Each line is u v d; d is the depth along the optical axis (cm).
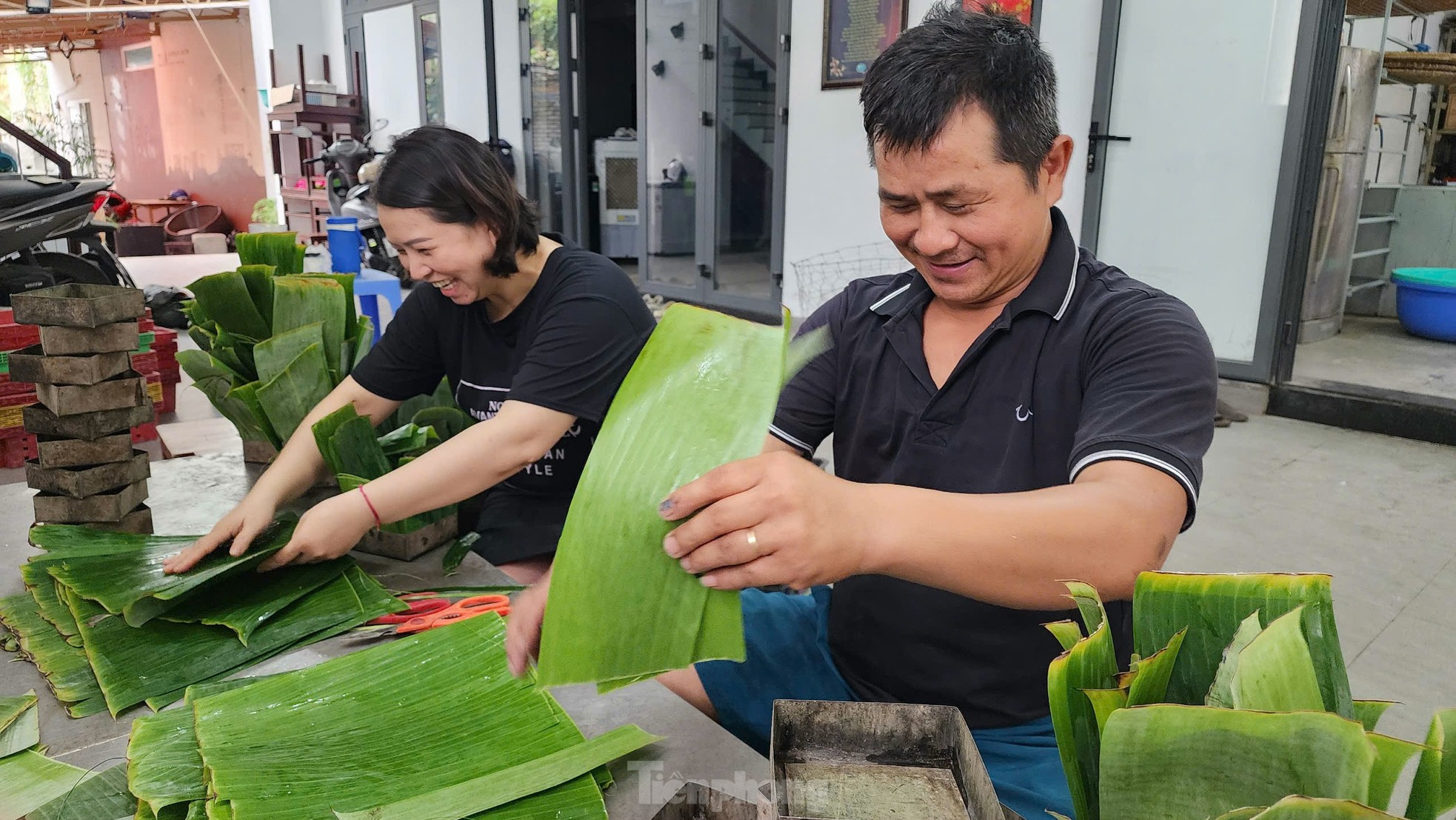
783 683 111
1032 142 88
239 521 112
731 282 572
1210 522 269
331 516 112
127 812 72
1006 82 85
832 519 58
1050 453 101
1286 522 270
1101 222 408
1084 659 47
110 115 1395
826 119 474
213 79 1143
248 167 1138
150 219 1164
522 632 69
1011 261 95
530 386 133
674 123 593
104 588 100
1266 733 38
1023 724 103
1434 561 245
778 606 121
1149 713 40
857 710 71
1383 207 567
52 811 72
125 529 123
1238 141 368
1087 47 387
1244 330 386
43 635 100
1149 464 77
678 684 112
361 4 848
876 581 108
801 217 501
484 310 151
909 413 109
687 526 55
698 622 56
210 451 186
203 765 73
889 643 107
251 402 141
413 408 165
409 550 127
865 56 447
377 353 154
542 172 713
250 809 67
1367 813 33
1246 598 48
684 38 571
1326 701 47
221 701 80
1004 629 101
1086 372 98
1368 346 481
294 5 928
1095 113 390
